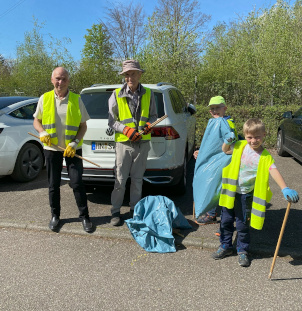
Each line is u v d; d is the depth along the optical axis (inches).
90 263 123.5
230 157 131.3
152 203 146.9
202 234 142.9
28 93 579.5
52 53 536.1
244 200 118.2
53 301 101.0
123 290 106.3
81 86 524.4
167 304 99.0
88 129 168.7
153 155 165.5
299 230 146.7
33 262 124.4
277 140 326.0
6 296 103.6
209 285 108.3
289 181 228.5
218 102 135.4
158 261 124.5
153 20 455.2
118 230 147.2
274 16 442.3
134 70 137.9
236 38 542.6
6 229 155.4
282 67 389.7
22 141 222.7
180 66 450.3
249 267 119.5
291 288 106.2
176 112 188.9
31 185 225.6
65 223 156.3
